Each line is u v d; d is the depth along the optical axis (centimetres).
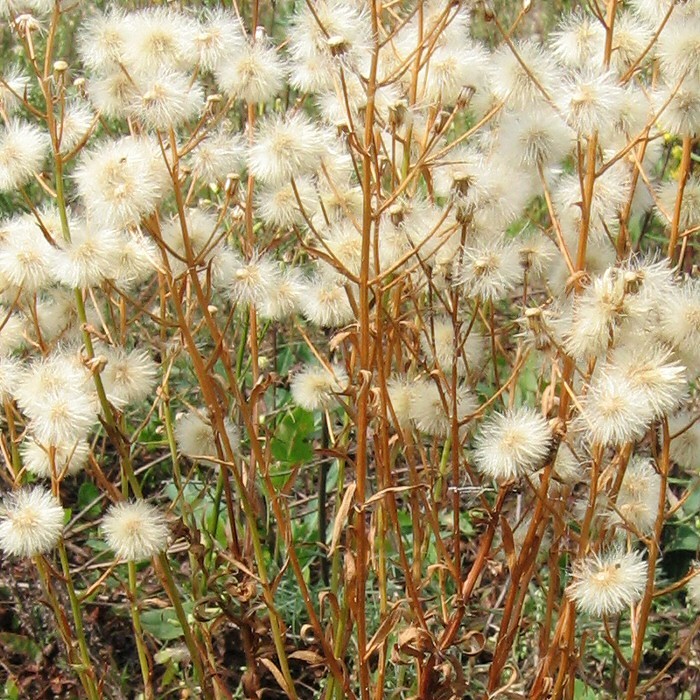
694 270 36
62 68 31
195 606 34
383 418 31
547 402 31
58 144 31
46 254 32
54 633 40
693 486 32
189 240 32
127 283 34
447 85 34
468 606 37
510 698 33
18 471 34
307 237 38
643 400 29
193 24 34
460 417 33
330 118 34
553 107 31
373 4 30
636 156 31
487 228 32
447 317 35
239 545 38
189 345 32
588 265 33
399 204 32
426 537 36
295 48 34
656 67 33
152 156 32
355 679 39
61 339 36
